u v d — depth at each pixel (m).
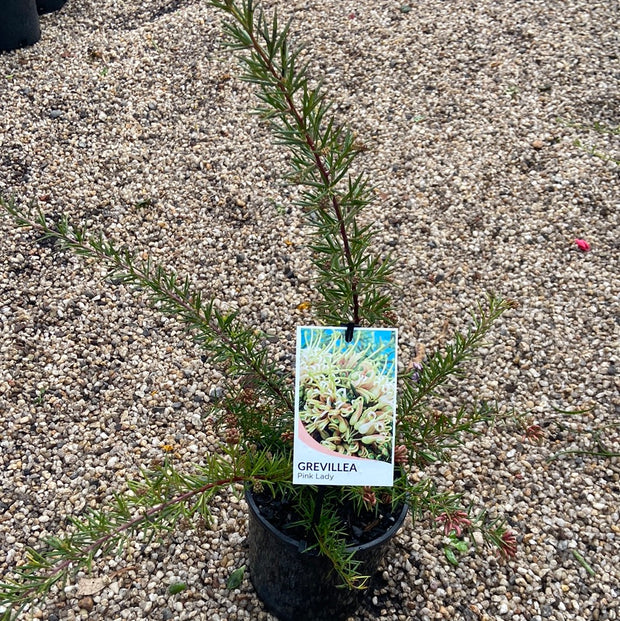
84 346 0.94
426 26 1.40
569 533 0.78
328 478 0.53
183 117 1.24
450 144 1.20
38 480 0.82
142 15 1.48
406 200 1.12
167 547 0.75
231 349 0.61
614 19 1.41
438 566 0.75
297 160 0.51
